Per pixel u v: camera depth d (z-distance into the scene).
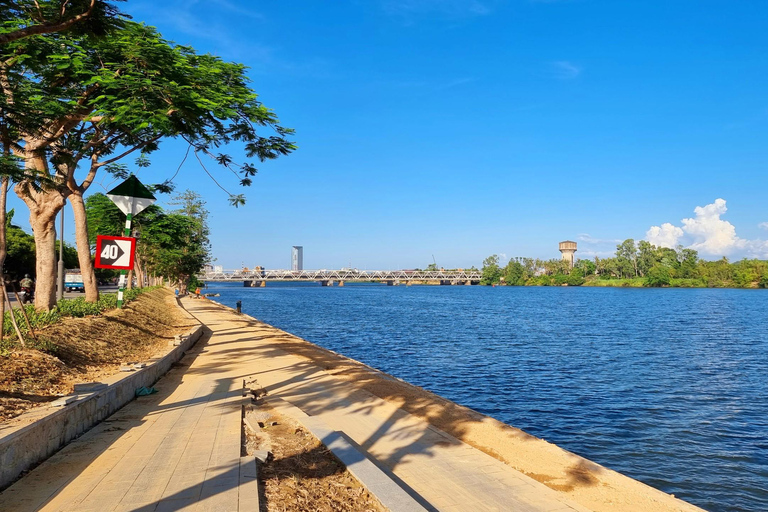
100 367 11.43
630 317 59.75
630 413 16.67
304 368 14.72
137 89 10.17
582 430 14.77
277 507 5.03
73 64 10.38
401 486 5.97
